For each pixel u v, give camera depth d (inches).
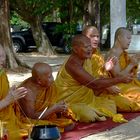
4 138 231.9
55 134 162.2
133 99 373.1
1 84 259.9
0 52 260.7
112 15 617.3
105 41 1268.5
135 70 378.0
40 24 1132.5
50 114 289.7
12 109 267.4
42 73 285.4
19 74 676.7
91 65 340.5
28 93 282.5
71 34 1157.7
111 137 290.0
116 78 331.3
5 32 705.6
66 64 332.8
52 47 1133.1
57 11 1364.4
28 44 1230.3
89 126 315.3
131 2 1266.0
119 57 368.8
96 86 327.0
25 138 263.7
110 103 348.5
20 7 1109.7
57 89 315.0
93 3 1110.4
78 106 325.4
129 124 327.3
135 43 863.7
